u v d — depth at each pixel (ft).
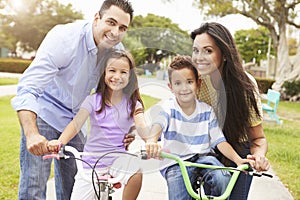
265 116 44.86
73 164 11.57
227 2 68.85
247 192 11.57
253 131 11.34
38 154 9.19
